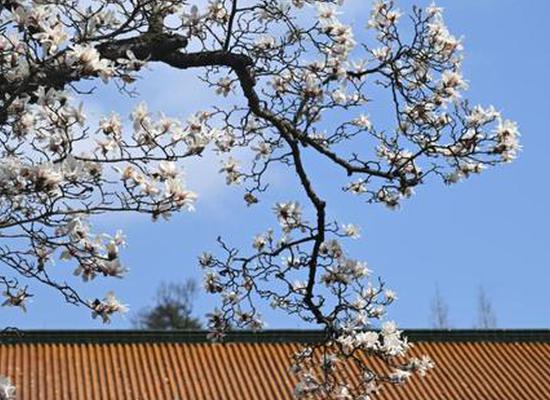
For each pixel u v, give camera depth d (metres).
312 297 14.63
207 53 13.80
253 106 14.55
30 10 10.78
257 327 15.13
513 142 14.23
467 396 44.56
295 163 14.78
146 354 44.41
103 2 12.73
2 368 41.91
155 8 13.08
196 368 43.94
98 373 42.88
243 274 14.85
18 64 10.88
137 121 11.31
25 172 10.28
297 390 14.33
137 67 11.50
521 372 46.56
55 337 44.06
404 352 14.36
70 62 10.66
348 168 14.79
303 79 14.93
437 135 14.63
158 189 11.04
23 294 11.90
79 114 10.97
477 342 48.25
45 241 10.97
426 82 14.87
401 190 15.12
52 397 40.94
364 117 15.28
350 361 38.28
